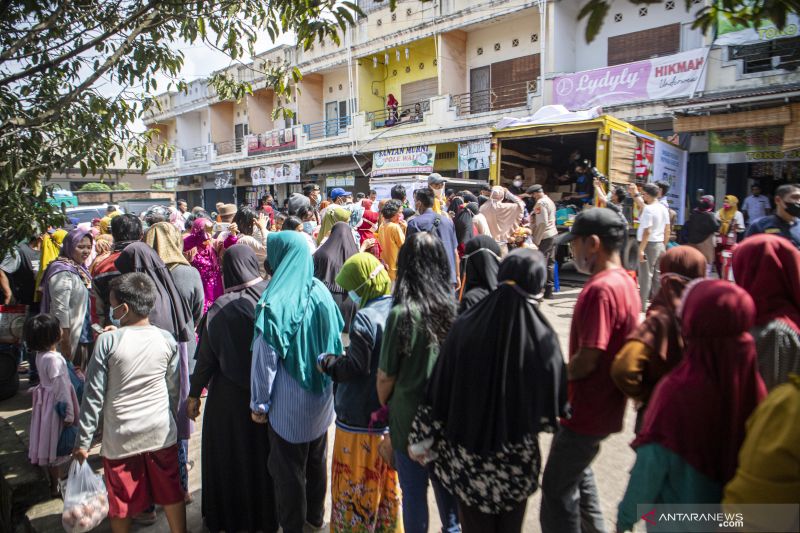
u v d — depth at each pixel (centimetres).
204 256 635
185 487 365
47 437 382
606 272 237
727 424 171
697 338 176
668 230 750
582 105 1310
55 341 392
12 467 421
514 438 206
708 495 170
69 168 407
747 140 995
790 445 139
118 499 294
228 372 308
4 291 611
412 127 1780
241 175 2817
